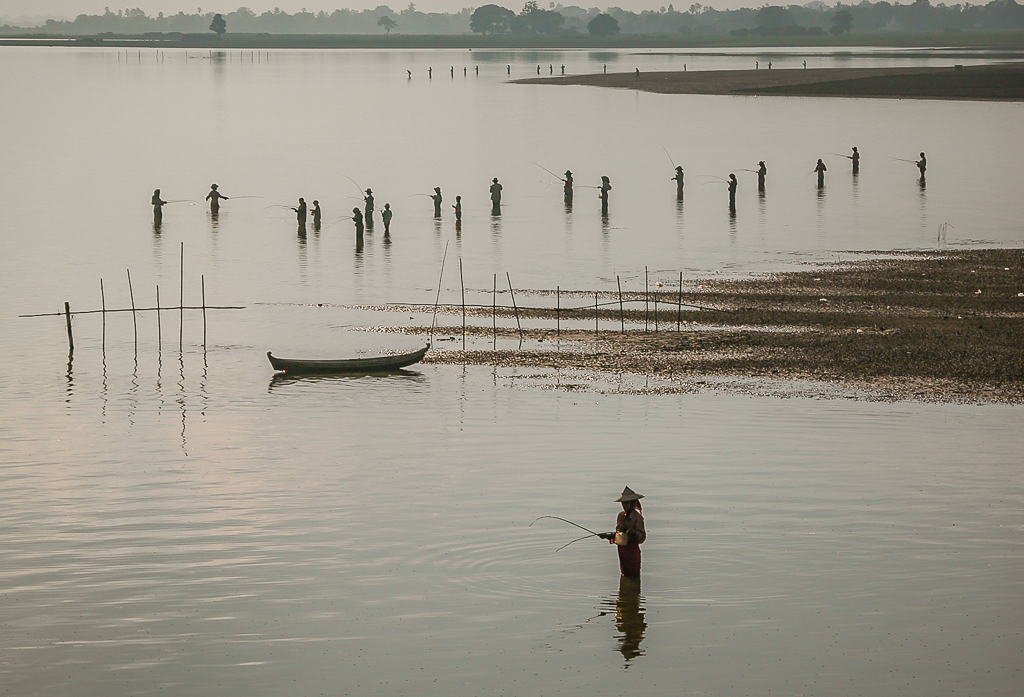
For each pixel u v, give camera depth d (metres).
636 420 32.62
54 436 31.89
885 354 38.66
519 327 44.38
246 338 43.72
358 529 24.88
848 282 50.31
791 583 22.03
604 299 48.47
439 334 43.75
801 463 28.86
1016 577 22.20
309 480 28.05
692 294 48.91
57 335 44.22
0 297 50.53
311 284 53.12
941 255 56.81
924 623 20.39
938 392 34.84
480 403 34.72
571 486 27.48
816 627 20.28
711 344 40.81
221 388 36.97
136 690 18.33
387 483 27.80
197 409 34.66
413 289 51.72
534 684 18.48
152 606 21.22
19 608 21.11
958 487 27.09
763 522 25.05
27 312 47.84
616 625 20.41
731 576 22.39
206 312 47.91
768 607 21.06
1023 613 20.73
